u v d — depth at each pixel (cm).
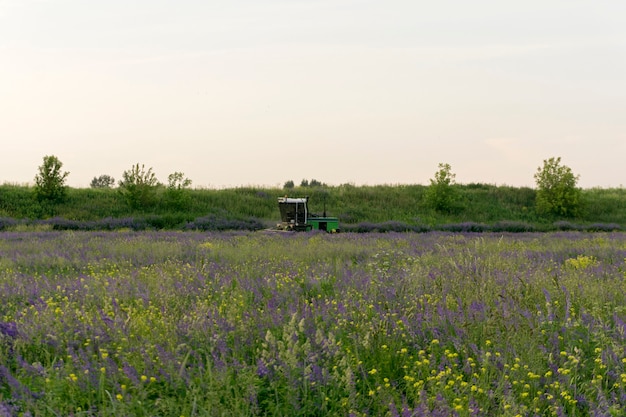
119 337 720
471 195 5916
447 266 1298
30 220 4188
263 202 5397
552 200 5491
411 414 511
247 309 912
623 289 1017
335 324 785
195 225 4247
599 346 709
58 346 692
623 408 542
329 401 559
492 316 774
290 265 1498
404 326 758
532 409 543
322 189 5884
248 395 545
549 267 1357
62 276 1370
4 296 1066
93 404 553
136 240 2430
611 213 5772
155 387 581
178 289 1085
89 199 5056
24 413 495
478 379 598
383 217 5109
